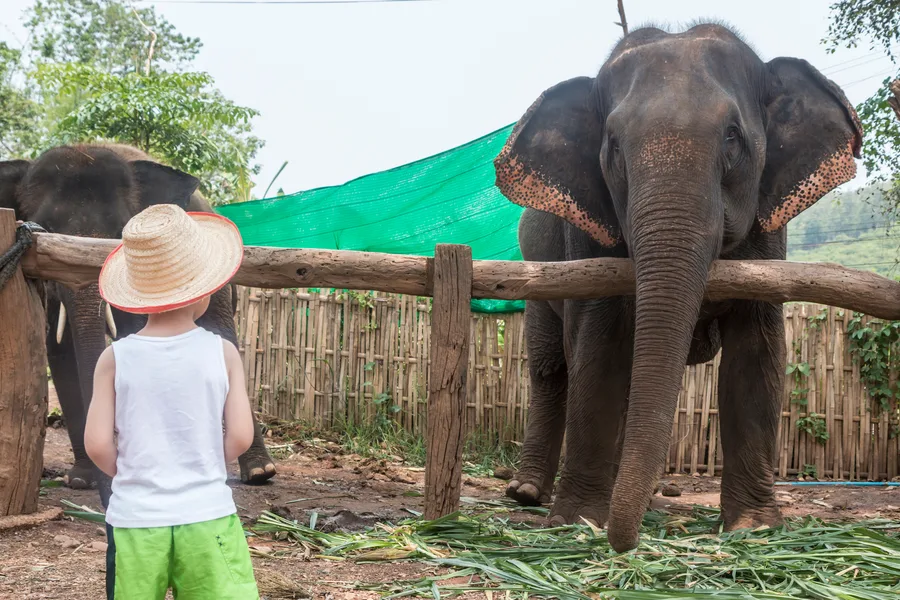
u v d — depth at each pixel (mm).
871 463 8406
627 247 4895
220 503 2383
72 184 5832
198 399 2395
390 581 3660
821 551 3957
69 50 32219
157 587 2299
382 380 9547
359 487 6844
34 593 3348
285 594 3420
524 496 6219
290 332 9914
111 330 5195
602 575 3697
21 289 4645
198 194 7176
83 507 4984
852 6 9680
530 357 6988
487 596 3408
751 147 4445
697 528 4871
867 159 9352
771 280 4441
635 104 4371
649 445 3598
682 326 3848
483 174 8086
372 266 4641
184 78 14688
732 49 4590
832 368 8492
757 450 4832
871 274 4562
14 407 4617
